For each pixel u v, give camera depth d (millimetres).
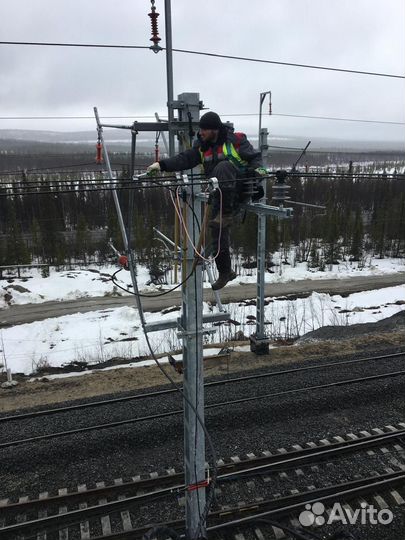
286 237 45250
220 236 4754
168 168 4922
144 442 10148
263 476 8930
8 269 37094
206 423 10766
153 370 15172
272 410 11336
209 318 5328
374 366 14164
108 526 7797
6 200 46906
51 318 26484
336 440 10156
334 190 59312
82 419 11195
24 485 8938
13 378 17344
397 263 44062
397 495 8398
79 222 42875
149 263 36031
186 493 6012
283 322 24484
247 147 5027
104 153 5191
